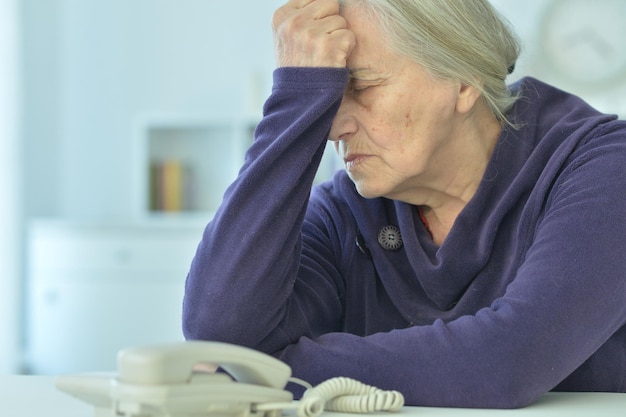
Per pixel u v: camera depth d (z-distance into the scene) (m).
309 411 1.08
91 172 5.72
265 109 1.49
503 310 1.28
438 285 1.62
